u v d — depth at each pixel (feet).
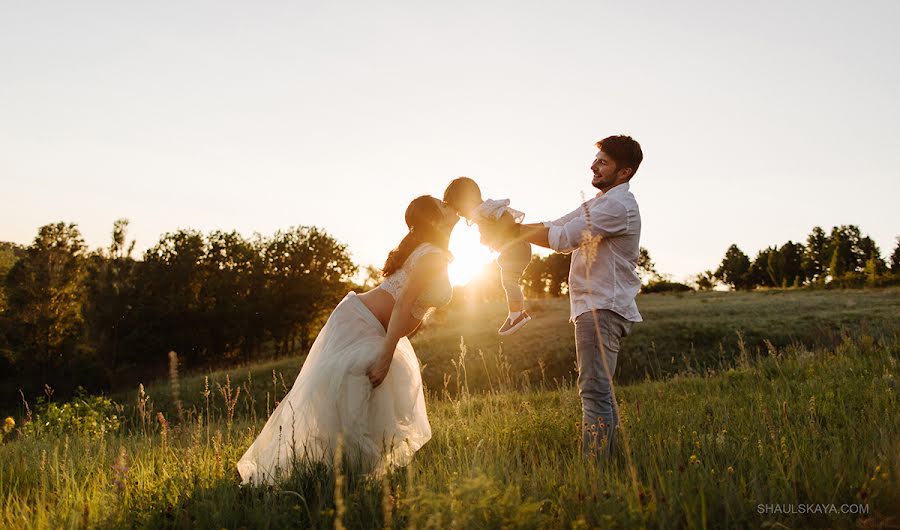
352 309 13.25
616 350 13.29
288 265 198.59
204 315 177.58
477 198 13.15
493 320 127.44
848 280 199.41
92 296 145.18
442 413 20.98
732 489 8.86
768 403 16.51
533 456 11.99
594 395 12.84
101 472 12.77
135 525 9.57
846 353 28.37
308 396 12.50
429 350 99.14
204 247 192.24
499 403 23.29
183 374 143.74
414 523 8.14
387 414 12.64
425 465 12.69
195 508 9.85
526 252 13.08
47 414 28.63
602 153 13.44
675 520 7.87
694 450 11.63
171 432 15.37
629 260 13.32
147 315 158.61
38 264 135.33
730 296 183.73
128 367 152.87
